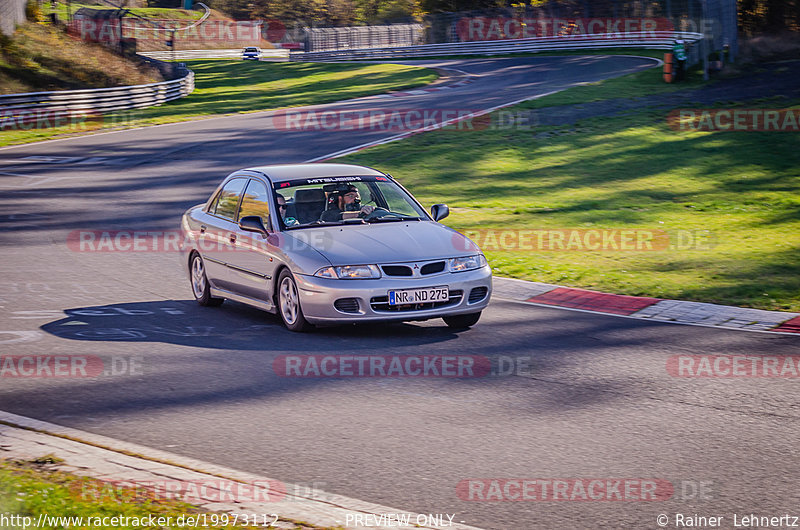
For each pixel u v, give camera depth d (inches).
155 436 378.9
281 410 418.0
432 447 366.0
